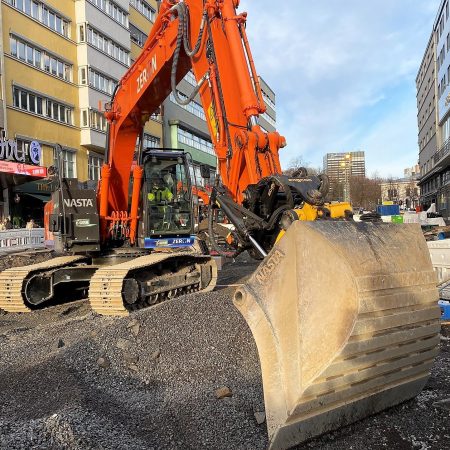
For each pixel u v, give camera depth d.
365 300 2.96
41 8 26.17
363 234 3.25
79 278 7.70
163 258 7.11
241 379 4.23
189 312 5.49
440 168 46.84
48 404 3.77
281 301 3.12
